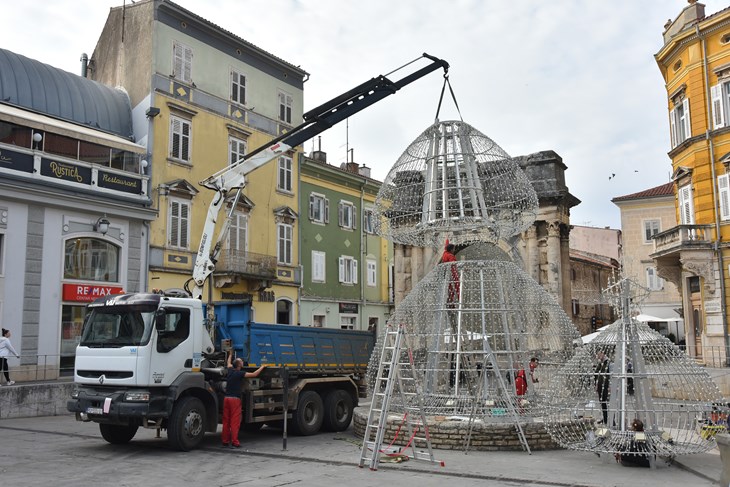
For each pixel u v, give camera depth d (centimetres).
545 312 1321
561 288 2814
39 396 1820
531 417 1248
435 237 1591
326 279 3759
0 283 2100
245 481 965
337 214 3906
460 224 1386
